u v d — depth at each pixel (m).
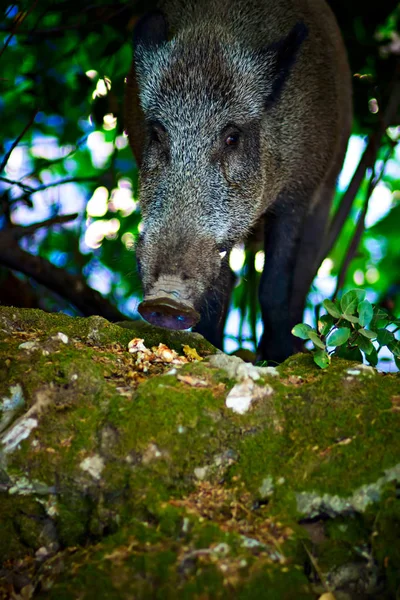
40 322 4.27
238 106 5.56
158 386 3.47
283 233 6.32
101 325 4.32
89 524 3.28
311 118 6.26
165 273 4.75
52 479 3.32
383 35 7.92
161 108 5.50
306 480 3.21
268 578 2.86
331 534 3.13
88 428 3.40
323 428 3.38
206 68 5.55
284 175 6.17
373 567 3.05
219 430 3.38
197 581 2.84
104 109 7.12
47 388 3.53
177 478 3.28
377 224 10.48
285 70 5.83
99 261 8.89
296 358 3.90
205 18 6.18
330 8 7.28
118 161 9.21
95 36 7.43
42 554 3.31
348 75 7.13
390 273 10.45
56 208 8.81
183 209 5.16
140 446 3.30
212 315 6.06
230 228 5.50
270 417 3.44
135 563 2.89
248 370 3.57
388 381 3.59
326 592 2.93
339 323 4.16
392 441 3.27
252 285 7.83
